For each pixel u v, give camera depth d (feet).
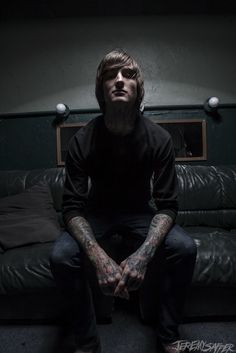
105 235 3.92
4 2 6.93
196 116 7.35
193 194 5.97
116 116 3.63
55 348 3.89
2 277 4.15
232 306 4.31
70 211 3.65
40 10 7.10
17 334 4.24
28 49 7.39
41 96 7.42
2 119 7.41
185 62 7.35
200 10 7.18
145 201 4.15
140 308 4.48
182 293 3.48
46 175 6.26
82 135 3.86
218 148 7.36
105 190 4.04
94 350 3.49
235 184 6.05
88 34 7.33
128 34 7.31
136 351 3.79
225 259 4.13
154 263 3.93
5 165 7.47
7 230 4.95
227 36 7.34
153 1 6.89
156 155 3.76
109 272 3.10
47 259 4.24
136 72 3.71
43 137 7.41
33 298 4.38
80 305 3.38
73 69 7.38
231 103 7.35
